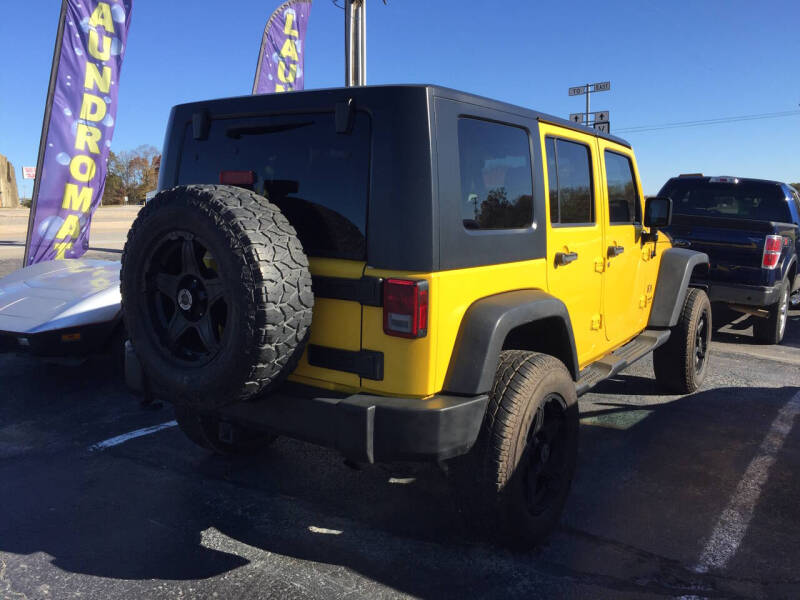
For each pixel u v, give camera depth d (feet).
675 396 18.33
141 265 9.07
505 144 9.95
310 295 8.41
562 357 11.07
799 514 11.34
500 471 9.09
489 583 9.11
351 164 8.80
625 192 14.66
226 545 10.08
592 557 9.86
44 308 17.21
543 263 10.81
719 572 9.46
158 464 13.21
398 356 8.38
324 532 10.53
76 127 32.09
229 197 8.41
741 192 27.84
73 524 10.68
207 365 8.45
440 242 8.36
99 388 18.12
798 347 25.79
